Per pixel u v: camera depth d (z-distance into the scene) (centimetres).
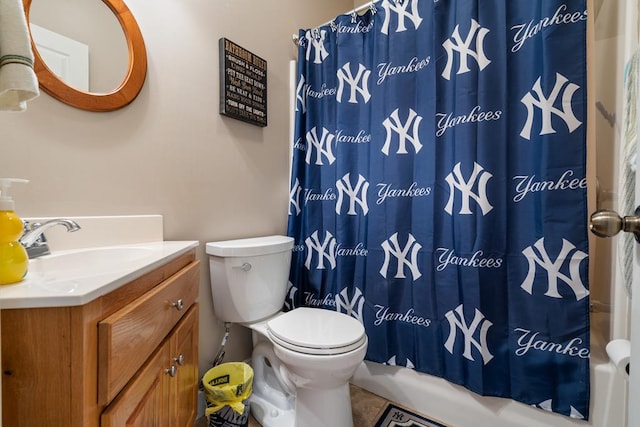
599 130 120
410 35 137
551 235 108
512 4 115
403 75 137
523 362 112
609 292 109
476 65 120
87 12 97
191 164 127
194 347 99
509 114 116
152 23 114
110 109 101
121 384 53
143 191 111
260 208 160
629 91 72
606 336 112
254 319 132
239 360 151
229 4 142
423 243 132
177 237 122
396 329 139
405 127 137
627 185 70
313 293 164
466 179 121
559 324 107
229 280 126
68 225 78
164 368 73
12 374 44
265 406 129
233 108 141
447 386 127
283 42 172
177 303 80
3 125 81
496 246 117
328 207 162
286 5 174
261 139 160
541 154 110
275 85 167
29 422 44
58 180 91
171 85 120
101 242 97
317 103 168
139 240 107
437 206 129
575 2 104
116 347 51
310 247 165
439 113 128
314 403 108
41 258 77
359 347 106
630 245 62
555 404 107
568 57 105
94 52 98
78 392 45
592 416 102
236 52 143
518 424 113
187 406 91
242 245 129
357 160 154
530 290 112
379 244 142
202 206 132
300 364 102
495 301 117
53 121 90
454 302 124
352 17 156
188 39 126
